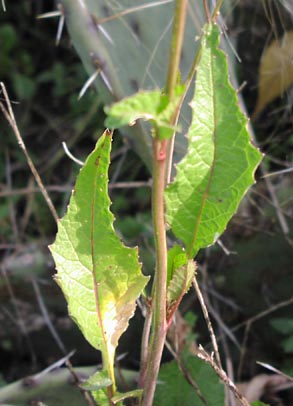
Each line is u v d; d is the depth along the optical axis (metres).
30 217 0.50
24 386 0.28
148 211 0.49
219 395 0.25
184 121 0.31
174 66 0.13
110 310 0.18
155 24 0.31
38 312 0.37
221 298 0.36
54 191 0.52
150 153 0.31
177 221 0.16
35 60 0.62
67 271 0.18
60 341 0.37
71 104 0.57
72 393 0.28
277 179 0.38
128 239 0.43
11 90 0.60
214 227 0.16
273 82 0.38
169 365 0.26
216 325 0.36
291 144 0.41
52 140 0.57
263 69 0.38
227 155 0.15
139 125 0.30
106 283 0.18
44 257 0.37
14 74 0.60
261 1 0.39
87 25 0.30
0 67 0.61
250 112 0.43
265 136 0.42
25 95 0.59
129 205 0.49
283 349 0.36
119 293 0.18
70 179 0.49
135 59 0.31
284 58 0.37
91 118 0.54
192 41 0.31
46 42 0.61
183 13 0.13
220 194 0.16
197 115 0.15
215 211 0.16
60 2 0.30
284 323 0.36
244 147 0.15
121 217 0.49
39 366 0.39
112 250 0.18
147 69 0.31
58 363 0.28
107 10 0.31
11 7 0.62
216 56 0.15
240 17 0.41
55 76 0.59
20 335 0.38
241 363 0.35
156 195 0.14
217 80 0.15
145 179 0.50
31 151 0.56
